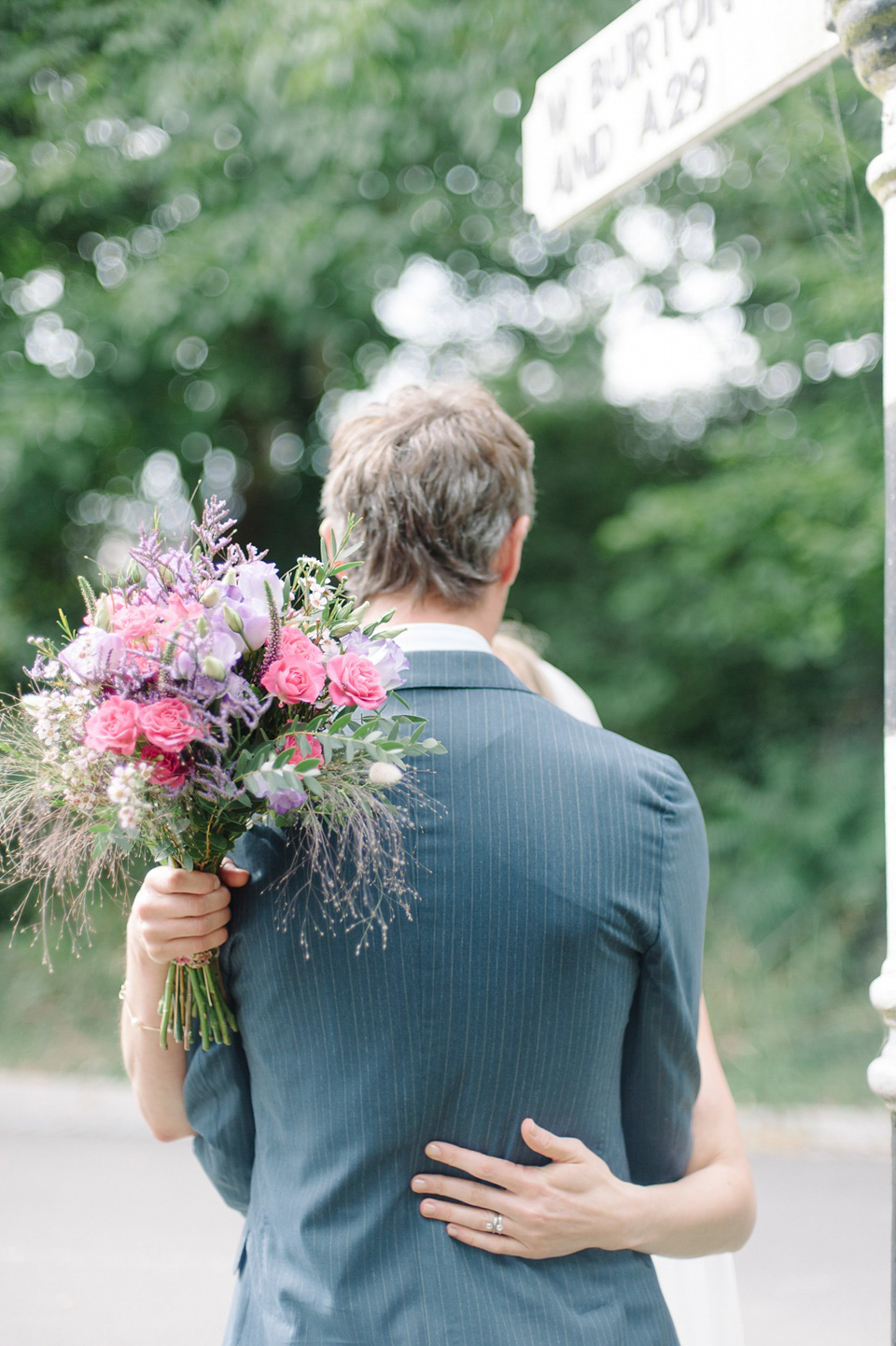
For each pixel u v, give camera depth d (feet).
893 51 3.84
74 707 3.51
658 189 24.86
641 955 3.87
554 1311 3.62
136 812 3.35
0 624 25.35
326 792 3.57
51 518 26.12
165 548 3.84
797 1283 12.35
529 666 7.65
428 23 17.88
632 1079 4.05
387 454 4.37
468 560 4.35
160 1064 4.28
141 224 24.71
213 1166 4.28
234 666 3.61
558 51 17.90
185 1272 12.61
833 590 24.30
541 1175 3.67
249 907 3.88
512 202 25.61
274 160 22.85
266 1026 3.83
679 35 4.58
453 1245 3.62
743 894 24.41
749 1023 21.98
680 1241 4.02
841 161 6.98
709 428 29.89
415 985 3.67
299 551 30.35
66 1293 12.06
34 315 24.09
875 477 23.41
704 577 26.12
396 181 24.58
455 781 3.82
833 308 20.95
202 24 20.31
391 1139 3.63
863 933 23.72
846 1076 19.92
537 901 3.70
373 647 3.76
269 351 26.76
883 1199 14.80
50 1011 23.27
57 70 21.06
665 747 28.19
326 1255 3.60
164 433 26.40
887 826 3.82
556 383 29.32
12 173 22.25
